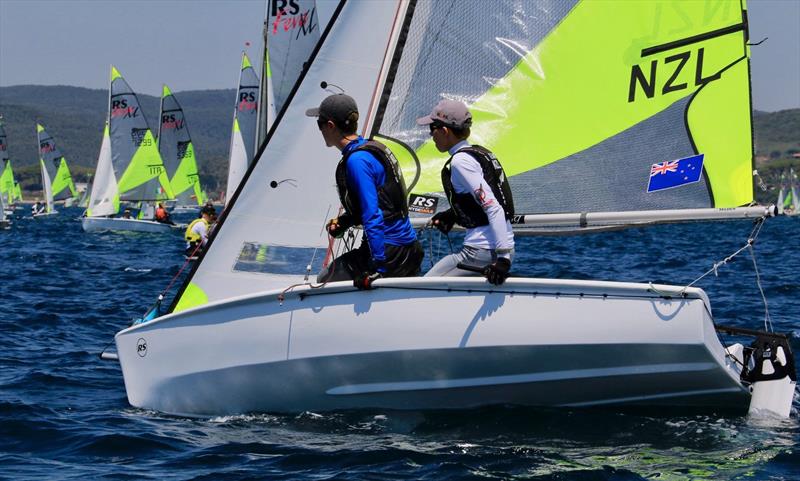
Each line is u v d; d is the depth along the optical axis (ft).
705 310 63.98
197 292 80.48
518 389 67.77
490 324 64.90
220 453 65.77
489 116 73.82
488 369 66.13
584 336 64.18
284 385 71.10
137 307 160.15
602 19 71.92
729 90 69.41
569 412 69.00
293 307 69.46
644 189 71.67
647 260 262.26
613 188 72.33
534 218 71.20
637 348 64.18
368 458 62.59
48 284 203.62
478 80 74.13
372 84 80.38
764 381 69.77
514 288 64.64
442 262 67.10
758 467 59.57
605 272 219.82
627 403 68.54
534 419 67.97
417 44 74.69
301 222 80.07
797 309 143.95
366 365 67.72
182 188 647.15
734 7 68.85
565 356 64.85
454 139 65.21
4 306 160.66
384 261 66.03
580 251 311.47
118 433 71.87
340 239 79.56
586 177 72.79
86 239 442.50
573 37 72.59
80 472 63.57
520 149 73.51
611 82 72.13
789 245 364.58
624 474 58.44
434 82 74.69
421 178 74.49
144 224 521.24
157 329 76.69
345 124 66.54
